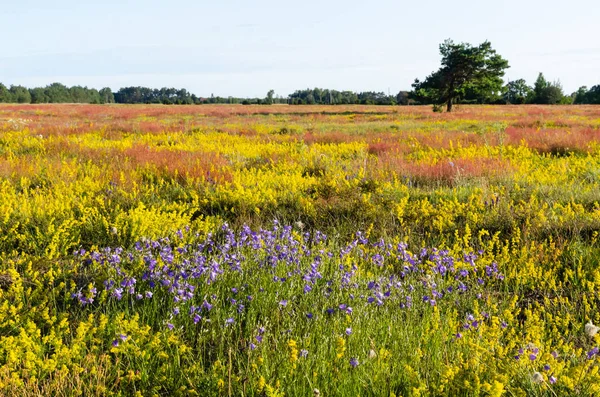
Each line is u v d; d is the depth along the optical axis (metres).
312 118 40.56
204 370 3.44
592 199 8.23
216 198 8.05
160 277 4.33
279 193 8.48
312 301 4.39
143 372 3.20
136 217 6.24
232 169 11.26
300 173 10.50
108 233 6.22
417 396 2.78
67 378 3.14
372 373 3.23
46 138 17.42
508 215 7.27
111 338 3.67
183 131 22.94
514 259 5.87
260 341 3.45
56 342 3.31
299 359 3.31
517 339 3.64
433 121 34.00
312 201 7.97
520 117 37.59
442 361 3.33
